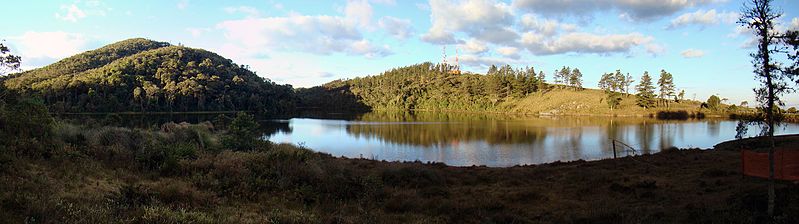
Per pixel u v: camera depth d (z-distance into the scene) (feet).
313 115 448.65
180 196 33.73
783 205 35.12
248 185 42.27
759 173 50.24
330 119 347.56
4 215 21.01
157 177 42.04
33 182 28.84
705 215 35.27
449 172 70.44
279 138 174.60
